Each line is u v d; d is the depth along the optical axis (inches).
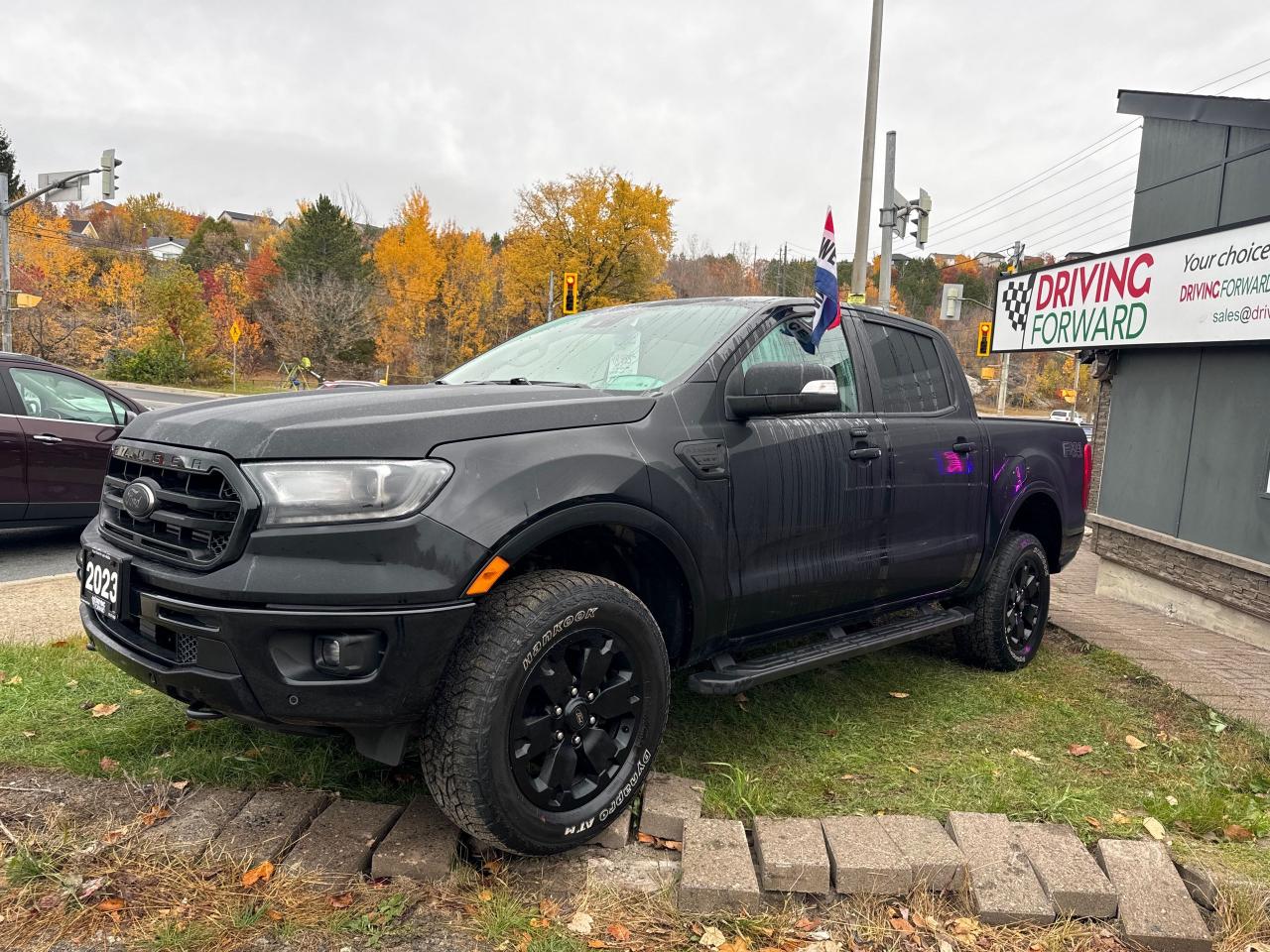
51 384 276.2
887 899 96.6
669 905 91.8
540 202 1995.6
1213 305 307.6
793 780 123.2
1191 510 332.2
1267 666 211.3
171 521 92.1
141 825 99.8
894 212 623.8
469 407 99.5
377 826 100.1
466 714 88.2
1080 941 91.8
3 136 2071.9
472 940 84.7
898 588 151.3
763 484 122.0
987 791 122.6
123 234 3004.4
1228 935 93.3
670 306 144.3
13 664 149.0
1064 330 392.2
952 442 161.5
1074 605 294.0
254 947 81.8
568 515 96.2
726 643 123.3
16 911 85.3
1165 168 355.3
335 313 1950.1
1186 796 126.3
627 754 103.3
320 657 86.1
